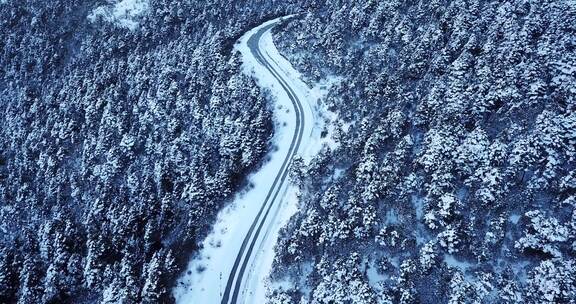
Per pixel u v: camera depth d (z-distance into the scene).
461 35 74.44
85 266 61.78
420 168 57.47
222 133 79.06
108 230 68.00
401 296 47.66
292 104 87.81
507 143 55.06
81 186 80.00
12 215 81.75
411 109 69.38
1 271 64.06
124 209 68.25
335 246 54.62
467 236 50.03
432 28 80.88
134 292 55.31
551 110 54.94
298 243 57.00
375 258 52.41
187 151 78.69
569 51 60.91
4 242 77.44
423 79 72.75
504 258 48.31
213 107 84.69
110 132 86.75
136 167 79.12
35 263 64.44
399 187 56.38
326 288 50.12
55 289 59.78
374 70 82.62
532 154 51.59
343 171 65.75
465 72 66.94
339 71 89.69
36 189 84.06
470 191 53.38
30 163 89.25
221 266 61.34
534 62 61.06
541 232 46.69
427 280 48.56
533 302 43.59
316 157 69.31
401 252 51.81
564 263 43.91
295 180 69.31
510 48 65.50
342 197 59.56
